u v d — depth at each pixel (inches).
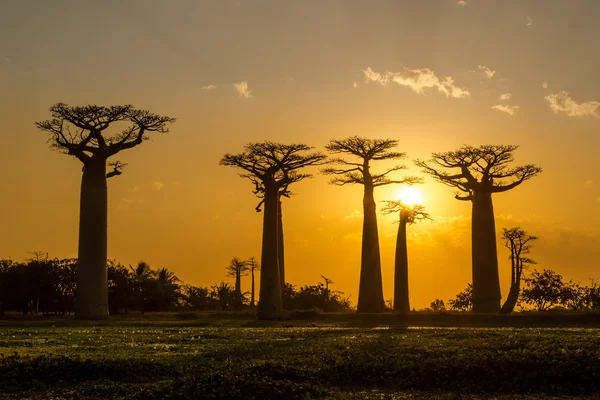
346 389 851.4
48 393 827.4
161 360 975.0
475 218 2507.4
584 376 848.3
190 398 769.6
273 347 1136.2
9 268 2898.6
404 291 2719.0
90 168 2229.3
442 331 1512.1
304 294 3321.9
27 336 1438.2
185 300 3435.0
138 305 3056.1
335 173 2709.2
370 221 2655.0
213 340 1317.7
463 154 2511.1
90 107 2214.6
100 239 2204.7
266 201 2426.2
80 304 2174.0
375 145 2677.2
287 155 2416.3
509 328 1683.1
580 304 2915.8
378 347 1080.8
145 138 2300.7
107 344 1238.3
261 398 772.6
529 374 858.8
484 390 836.0
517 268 2603.3
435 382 863.7
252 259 3754.9
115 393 821.9
